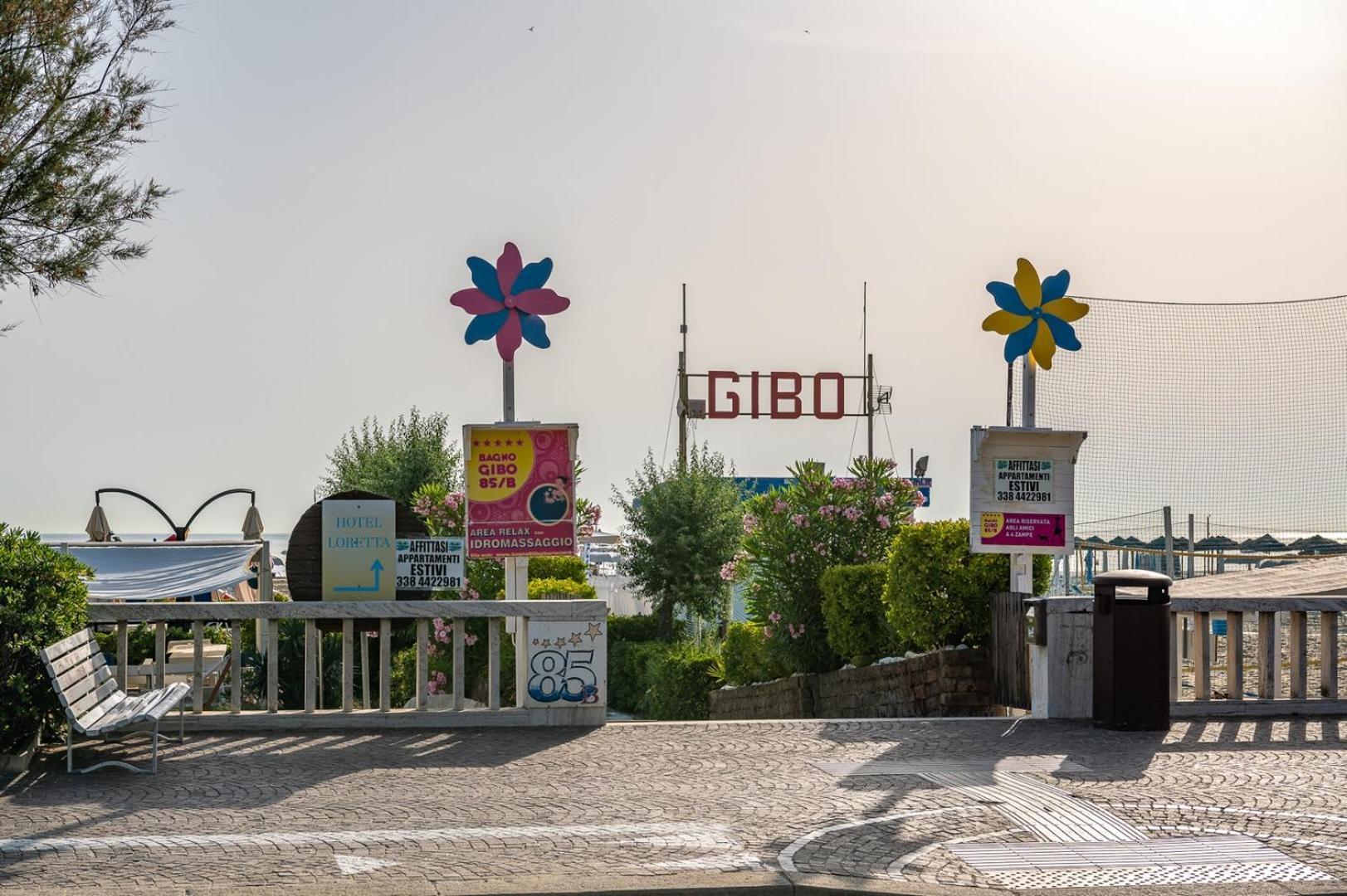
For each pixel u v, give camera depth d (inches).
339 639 887.7
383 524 594.6
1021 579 598.2
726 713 887.1
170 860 300.0
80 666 406.6
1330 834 327.0
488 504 567.2
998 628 595.5
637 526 1323.8
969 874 293.6
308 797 363.3
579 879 285.4
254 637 973.8
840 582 705.0
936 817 342.3
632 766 406.6
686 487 1322.6
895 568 633.0
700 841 318.3
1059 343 617.6
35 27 449.7
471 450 567.8
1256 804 357.4
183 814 343.6
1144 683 469.1
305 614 468.4
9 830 327.6
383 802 357.4
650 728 470.0
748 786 378.6
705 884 282.7
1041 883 287.7
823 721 484.4
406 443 1406.3
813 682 745.0
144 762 408.8
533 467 569.0
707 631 1334.9
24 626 398.0
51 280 462.6
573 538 569.0
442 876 287.9
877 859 303.9
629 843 316.5
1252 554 1066.1
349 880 283.9
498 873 291.0
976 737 456.8
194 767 402.6
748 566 830.5
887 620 661.9
